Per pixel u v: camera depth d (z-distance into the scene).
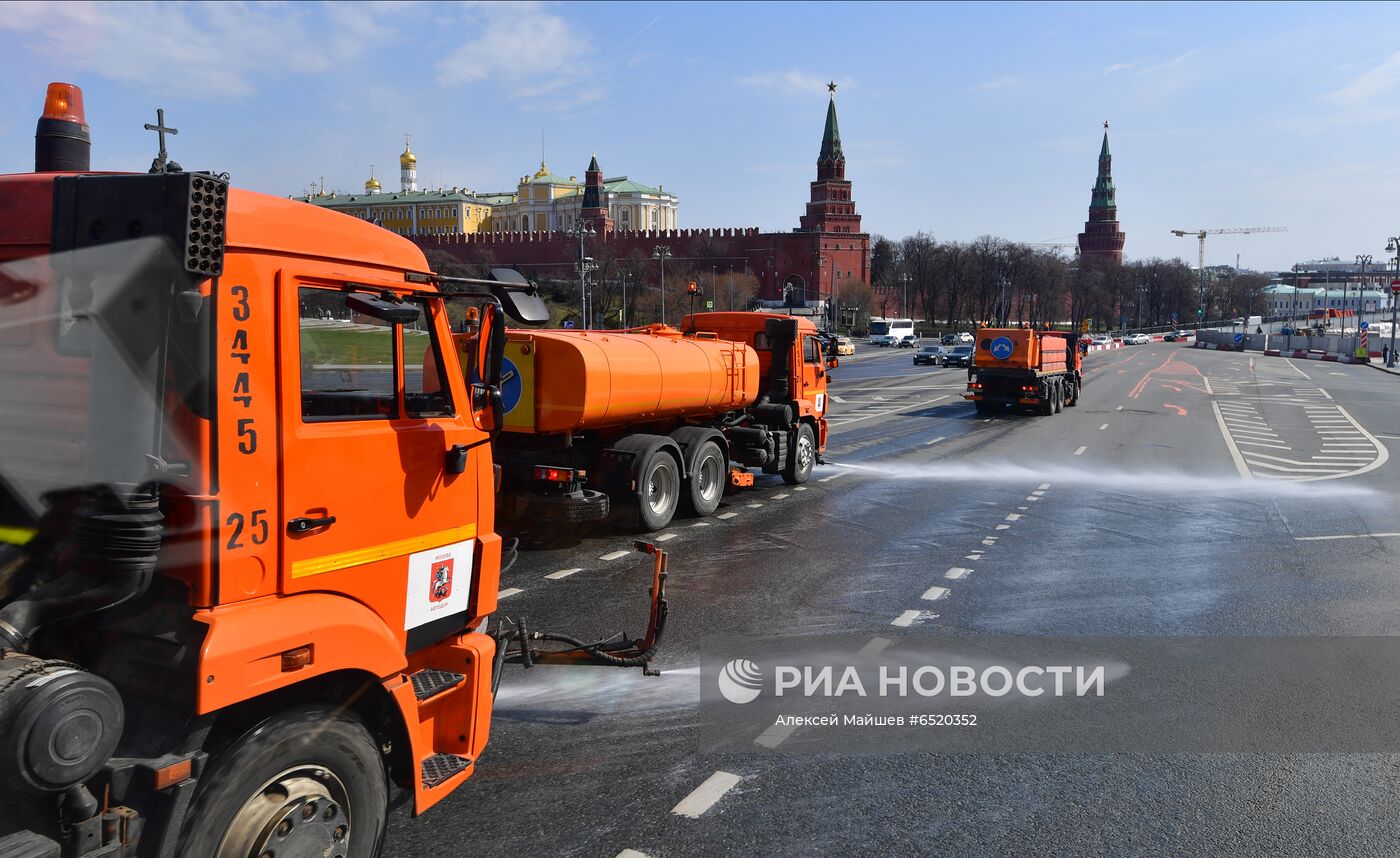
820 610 8.34
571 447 10.83
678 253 127.38
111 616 3.19
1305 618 8.32
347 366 3.66
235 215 3.21
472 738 4.30
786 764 5.30
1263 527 12.52
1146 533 12.05
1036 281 140.62
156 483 3.01
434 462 4.07
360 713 3.83
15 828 2.77
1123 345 119.00
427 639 4.12
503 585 8.94
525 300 4.50
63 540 3.12
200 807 3.06
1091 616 8.30
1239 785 5.14
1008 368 28.33
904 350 88.25
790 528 11.93
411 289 3.92
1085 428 25.53
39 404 3.12
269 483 3.29
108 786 2.89
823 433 16.44
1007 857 4.39
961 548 10.98
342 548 3.61
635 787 5.00
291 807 3.28
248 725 3.34
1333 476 17.31
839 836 4.55
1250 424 26.78
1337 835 4.62
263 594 3.29
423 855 4.29
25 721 2.60
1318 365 68.56
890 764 5.34
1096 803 4.93
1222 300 184.00
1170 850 4.47
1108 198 190.25
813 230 129.62
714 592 8.85
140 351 2.99
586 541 10.92
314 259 3.50
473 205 175.62
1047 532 12.01
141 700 3.11
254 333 3.24
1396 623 8.20
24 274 3.15
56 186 3.10
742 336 15.24
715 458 12.81
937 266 139.00
